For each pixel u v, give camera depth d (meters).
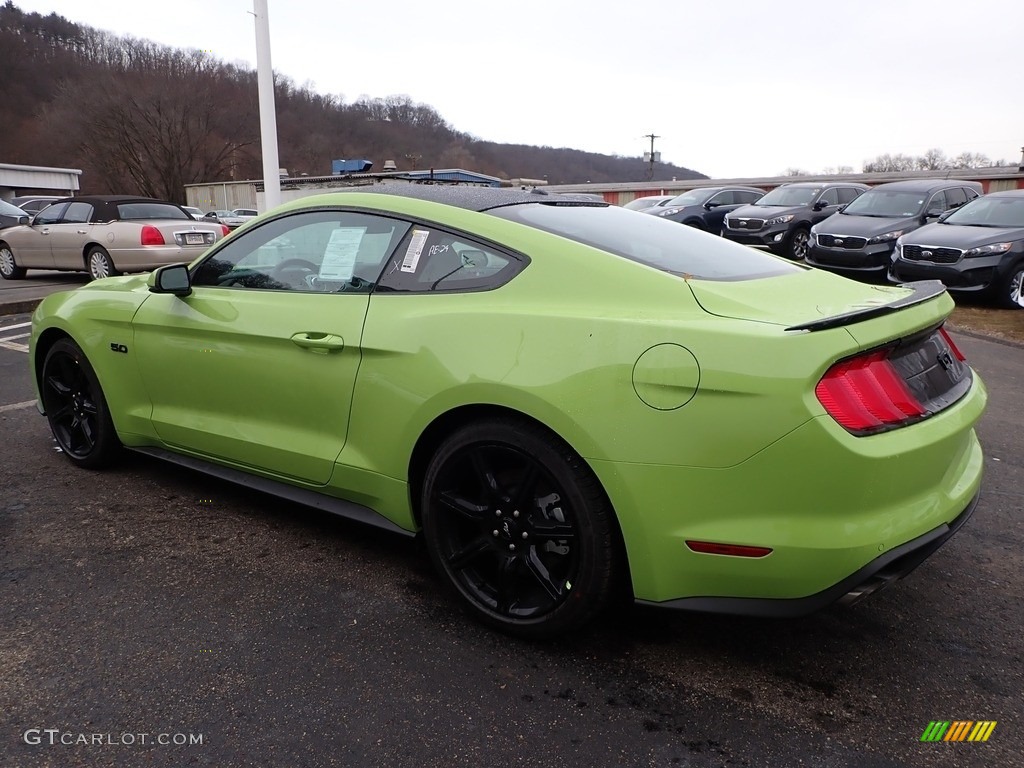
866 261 11.85
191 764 1.92
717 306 2.18
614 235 2.68
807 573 2.00
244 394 3.08
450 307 2.52
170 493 3.67
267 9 10.39
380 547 3.15
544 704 2.17
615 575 2.28
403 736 2.03
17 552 3.05
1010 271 9.60
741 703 2.19
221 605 2.68
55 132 61.69
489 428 2.39
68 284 11.76
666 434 2.07
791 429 1.95
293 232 3.07
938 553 3.15
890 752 1.99
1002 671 2.35
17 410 5.00
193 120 59.38
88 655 2.37
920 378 2.25
